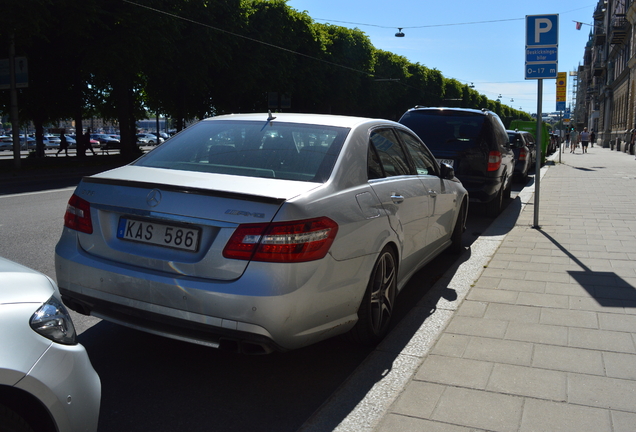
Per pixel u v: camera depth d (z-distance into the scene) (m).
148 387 3.38
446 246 6.08
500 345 3.90
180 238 3.15
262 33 34.53
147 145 72.56
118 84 27.89
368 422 2.96
